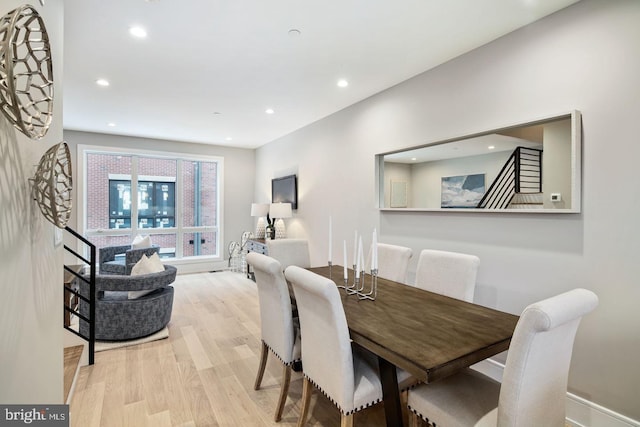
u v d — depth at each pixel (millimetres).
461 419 1288
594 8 1898
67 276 3662
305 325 1732
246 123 4766
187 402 2133
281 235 5449
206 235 6566
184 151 6188
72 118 4527
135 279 3027
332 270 2926
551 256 2115
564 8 2025
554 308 1085
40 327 1254
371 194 3605
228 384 2361
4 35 807
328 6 2018
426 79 2943
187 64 2822
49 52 1088
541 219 2164
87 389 2262
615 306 1837
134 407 2068
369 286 2328
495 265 2441
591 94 1915
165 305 3312
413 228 3111
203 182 6535
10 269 953
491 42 2432
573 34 1988
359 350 1902
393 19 2154
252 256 2148
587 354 1947
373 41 2438
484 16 2117
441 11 2064
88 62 2779
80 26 2227
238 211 6766
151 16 2115
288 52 2607
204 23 2201
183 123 4785
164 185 6141
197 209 6477
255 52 2605
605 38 1859
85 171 5418
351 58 2713
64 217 1266
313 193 4684
